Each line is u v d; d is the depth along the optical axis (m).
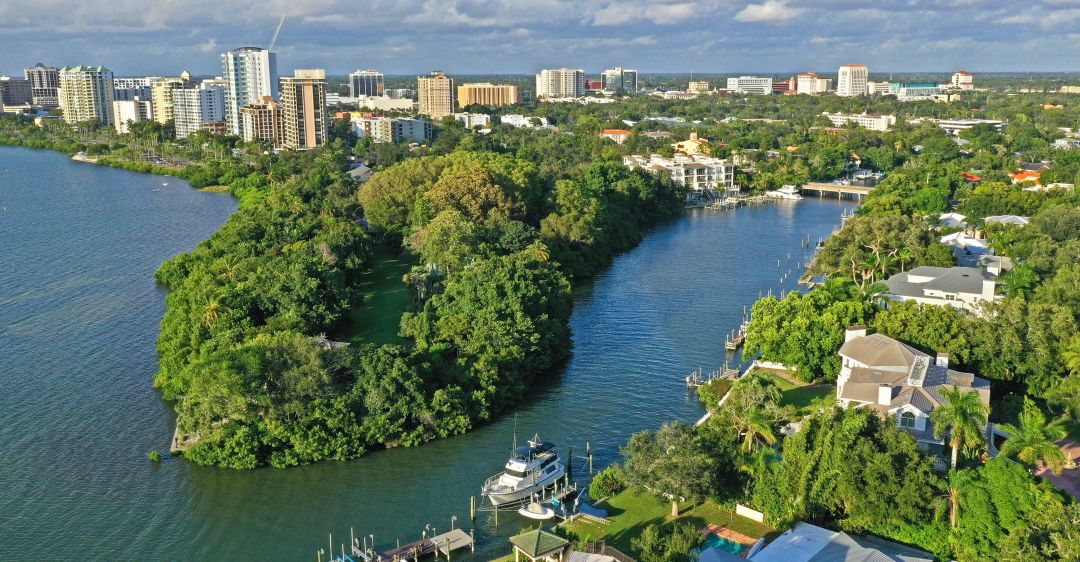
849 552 94.25
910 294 183.50
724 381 151.38
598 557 97.00
